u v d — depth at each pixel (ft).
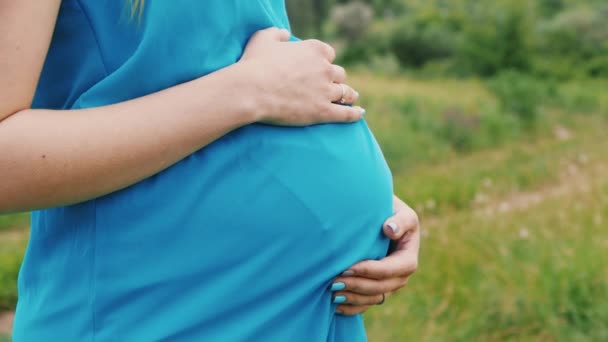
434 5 108.68
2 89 2.87
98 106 3.23
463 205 26.40
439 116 46.96
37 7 2.95
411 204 26.48
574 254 13.55
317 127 3.68
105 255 3.23
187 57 3.27
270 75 3.39
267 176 3.41
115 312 3.24
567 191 22.29
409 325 12.14
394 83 76.13
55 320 3.34
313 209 3.51
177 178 3.23
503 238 15.47
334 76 3.74
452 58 95.20
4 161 2.81
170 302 3.25
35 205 2.93
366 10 108.37
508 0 89.86
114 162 2.97
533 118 49.21
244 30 3.61
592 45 92.43
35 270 3.50
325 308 3.64
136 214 3.22
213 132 3.16
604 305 11.51
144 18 3.22
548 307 11.64
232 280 3.30
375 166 4.09
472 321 11.84
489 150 42.91
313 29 122.52
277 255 3.41
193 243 3.25
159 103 3.10
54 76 3.37
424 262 14.79
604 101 59.47
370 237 3.89
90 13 3.23
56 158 2.87
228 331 3.31
